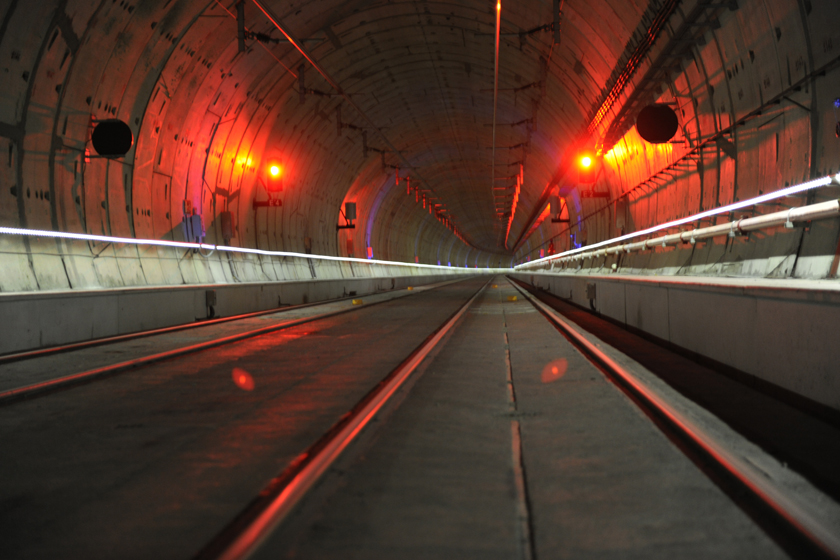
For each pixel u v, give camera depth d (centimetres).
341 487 357
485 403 597
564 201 3631
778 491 312
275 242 2470
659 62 1203
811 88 773
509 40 1928
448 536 289
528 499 338
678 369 774
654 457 405
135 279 1427
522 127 2919
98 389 698
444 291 3747
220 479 381
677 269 1270
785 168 845
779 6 818
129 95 1395
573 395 618
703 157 1181
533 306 1992
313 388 681
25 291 1052
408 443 450
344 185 3334
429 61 2358
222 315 1767
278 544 279
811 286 541
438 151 3953
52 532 307
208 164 1852
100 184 1361
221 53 1611
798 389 547
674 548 274
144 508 336
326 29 1853
